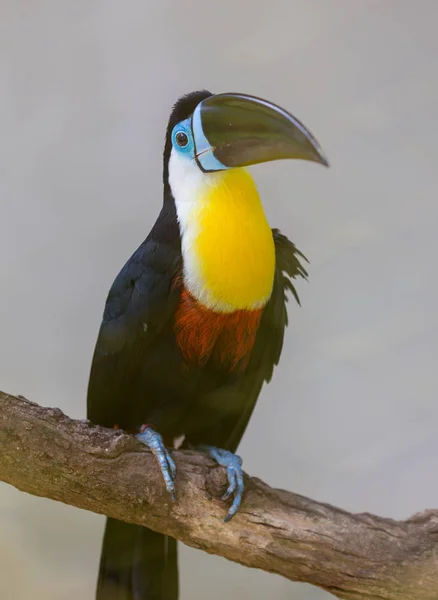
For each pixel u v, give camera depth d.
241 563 3.85
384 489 4.11
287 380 4.11
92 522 4.10
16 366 4.11
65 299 4.10
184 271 3.89
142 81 4.09
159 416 3.94
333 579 3.83
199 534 3.85
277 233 3.95
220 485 3.84
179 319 3.90
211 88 4.08
